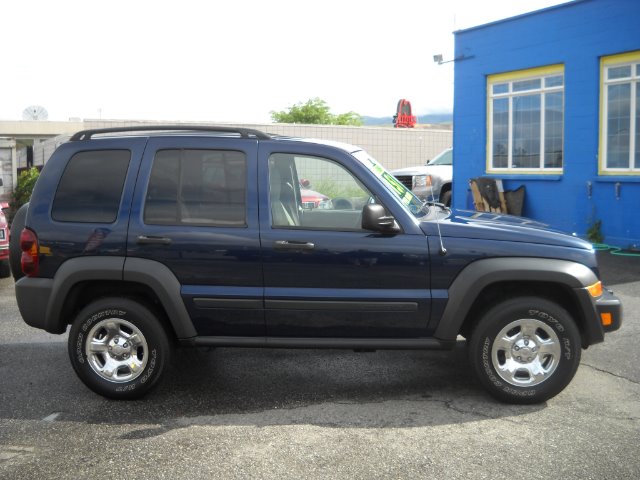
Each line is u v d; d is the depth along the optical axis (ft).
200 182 16.76
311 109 161.48
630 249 39.81
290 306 16.33
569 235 16.94
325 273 16.26
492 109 49.32
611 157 41.45
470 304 16.08
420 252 16.12
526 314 16.06
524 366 16.24
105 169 17.06
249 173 16.71
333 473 12.92
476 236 16.22
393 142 93.76
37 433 15.11
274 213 16.55
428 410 16.14
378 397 17.08
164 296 16.42
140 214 16.67
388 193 16.52
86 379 16.96
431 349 16.53
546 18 44.34
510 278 15.90
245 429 15.12
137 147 17.06
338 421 15.52
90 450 14.16
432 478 12.67
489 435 14.60
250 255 16.33
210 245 16.38
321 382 18.28
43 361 20.54
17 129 109.81
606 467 13.01
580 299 16.01
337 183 16.72
